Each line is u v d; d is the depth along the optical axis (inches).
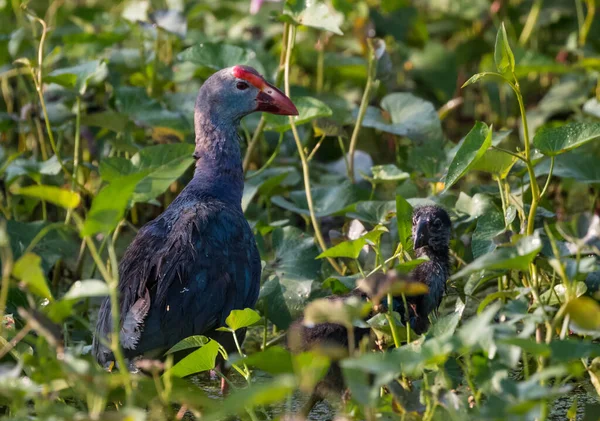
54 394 286.2
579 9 629.3
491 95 650.2
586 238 307.3
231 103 412.2
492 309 261.1
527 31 672.4
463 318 435.2
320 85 600.4
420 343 295.9
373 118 510.9
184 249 352.5
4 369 275.3
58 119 516.7
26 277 272.5
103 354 342.6
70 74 451.5
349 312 269.6
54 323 270.8
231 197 412.5
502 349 271.6
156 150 407.5
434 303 376.5
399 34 652.7
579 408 354.0
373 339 350.3
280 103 414.0
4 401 317.7
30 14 451.2
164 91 582.2
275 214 532.4
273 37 652.1
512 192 436.8
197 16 714.2
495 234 384.8
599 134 347.9
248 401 242.4
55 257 418.6
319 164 536.4
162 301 341.7
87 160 563.8
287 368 277.7
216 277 354.9
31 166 464.4
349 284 373.7
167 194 530.9
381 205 420.8
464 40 699.4
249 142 504.7
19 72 542.0
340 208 450.0
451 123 650.8
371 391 253.9
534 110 590.6
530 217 359.6
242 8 686.5
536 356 316.8
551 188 545.6
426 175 474.3
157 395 293.0
